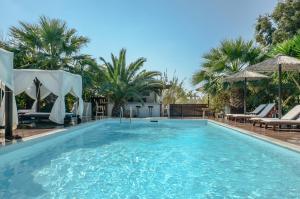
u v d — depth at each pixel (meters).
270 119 11.75
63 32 20.91
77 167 6.63
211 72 20.52
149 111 24.89
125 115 24.67
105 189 5.00
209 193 4.72
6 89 9.21
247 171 6.11
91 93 23.41
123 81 24.58
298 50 14.23
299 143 7.82
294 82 16.75
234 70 19.41
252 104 19.31
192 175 5.86
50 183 5.36
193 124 18.11
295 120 11.15
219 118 21.00
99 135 12.66
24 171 6.25
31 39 20.12
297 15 21.17
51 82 13.75
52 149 9.02
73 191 4.89
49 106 18.48
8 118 9.19
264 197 4.46
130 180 5.54
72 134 12.25
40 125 13.58
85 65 22.06
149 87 25.25
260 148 8.96
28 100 18.56
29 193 4.78
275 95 18.33
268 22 24.67
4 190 4.95
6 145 7.52
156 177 5.75
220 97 20.81
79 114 16.20
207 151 8.57
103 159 7.51
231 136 12.00
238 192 4.74
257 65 12.94
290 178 5.52
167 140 10.99
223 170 6.23
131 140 11.07
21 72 13.47
